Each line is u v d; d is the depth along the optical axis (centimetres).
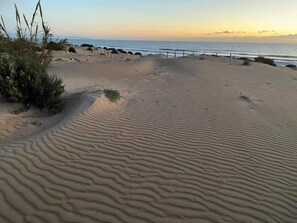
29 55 1060
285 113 1071
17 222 377
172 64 2683
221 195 470
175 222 400
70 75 1633
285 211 446
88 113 819
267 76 2142
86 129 703
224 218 416
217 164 577
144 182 488
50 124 812
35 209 402
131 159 566
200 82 1636
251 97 1299
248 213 432
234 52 9769
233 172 550
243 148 672
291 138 782
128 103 1023
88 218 394
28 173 484
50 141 616
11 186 444
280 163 613
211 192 475
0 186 440
